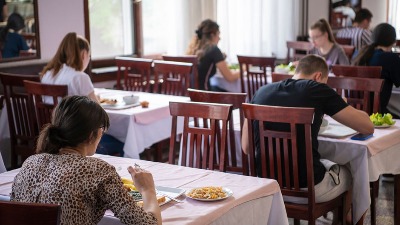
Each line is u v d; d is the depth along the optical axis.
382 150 3.10
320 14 8.39
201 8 6.34
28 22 4.87
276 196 2.42
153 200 1.86
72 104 1.83
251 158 2.94
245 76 5.63
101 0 5.79
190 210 2.08
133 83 5.18
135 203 1.80
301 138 2.82
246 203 2.24
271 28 7.46
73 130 1.81
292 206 2.87
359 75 4.50
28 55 4.91
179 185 2.37
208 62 5.36
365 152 2.94
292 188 2.87
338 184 2.96
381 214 3.83
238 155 3.34
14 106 4.08
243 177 2.47
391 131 3.22
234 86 5.63
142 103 4.04
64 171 1.79
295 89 2.91
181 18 6.20
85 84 3.89
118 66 5.20
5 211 1.58
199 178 2.46
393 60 4.52
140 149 3.86
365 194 2.97
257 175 2.98
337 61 5.56
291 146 2.85
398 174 3.35
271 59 5.31
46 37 5.05
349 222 3.40
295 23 7.79
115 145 3.91
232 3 6.87
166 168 2.61
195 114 2.90
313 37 5.62
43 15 5.00
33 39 4.93
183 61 5.24
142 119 3.85
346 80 3.80
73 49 3.91
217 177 2.47
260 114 2.81
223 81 5.66
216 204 2.13
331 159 3.05
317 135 2.90
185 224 1.95
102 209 1.83
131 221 1.77
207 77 5.39
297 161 2.79
